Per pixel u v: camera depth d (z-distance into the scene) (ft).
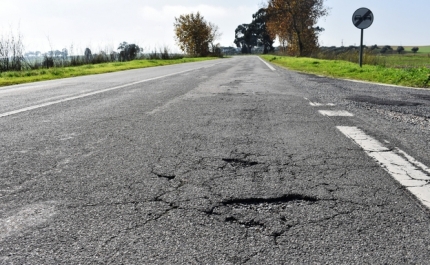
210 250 4.06
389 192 5.76
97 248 4.12
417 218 4.85
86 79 31.94
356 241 4.25
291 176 6.52
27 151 8.18
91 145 8.73
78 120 11.95
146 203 5.35
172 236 4.38
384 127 10.85
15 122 11.64
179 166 7.11
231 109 14.23
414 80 24.94
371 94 19.07
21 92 21.35
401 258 3.91
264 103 15.84
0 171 6.79
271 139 9.31
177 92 20.27
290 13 130.41
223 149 8.36
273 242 4.23
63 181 6.27
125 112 13.53
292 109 14.19
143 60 92.22
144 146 8.64
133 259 3.90
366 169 6.91
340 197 5.56
